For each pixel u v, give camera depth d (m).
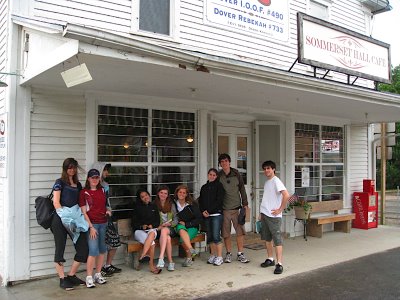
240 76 5.38
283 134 9.09
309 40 6.99
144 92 6.46
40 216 5.23
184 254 6.96
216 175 6.67
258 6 8.45
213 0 7.73
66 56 4.18
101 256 5.56
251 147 9.04
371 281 5.72
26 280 5.59
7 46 5.71
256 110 8.33
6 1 5.85
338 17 10.30
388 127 11.37
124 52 4.27
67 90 6.02
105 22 6.48
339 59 7.58
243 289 5.34
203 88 6.12
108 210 5.84
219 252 6.56
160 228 6.18
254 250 7.57
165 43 7.07
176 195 6.57
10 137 5.52
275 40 8.72
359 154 10.98
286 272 6.16
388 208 14.23
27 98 5.67
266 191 6.36
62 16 6.06
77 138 6.10
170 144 7.19
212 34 7.70
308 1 9.51
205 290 5.30
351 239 8.84
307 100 7.36
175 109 7.21
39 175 5.75
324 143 10.02
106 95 6.35
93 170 5.46
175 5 7.25
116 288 5.35
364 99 7.41
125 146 6.66
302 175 9.40
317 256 7.21
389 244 8.32
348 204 10.48
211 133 7.89
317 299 4.98
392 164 23.06
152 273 6.04
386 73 8.78
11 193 5.50
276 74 5.71
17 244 5.52
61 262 5.32
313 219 8.98
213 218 6.57
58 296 5.04
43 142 5.80
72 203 5.26
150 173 6.92
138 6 6.84
